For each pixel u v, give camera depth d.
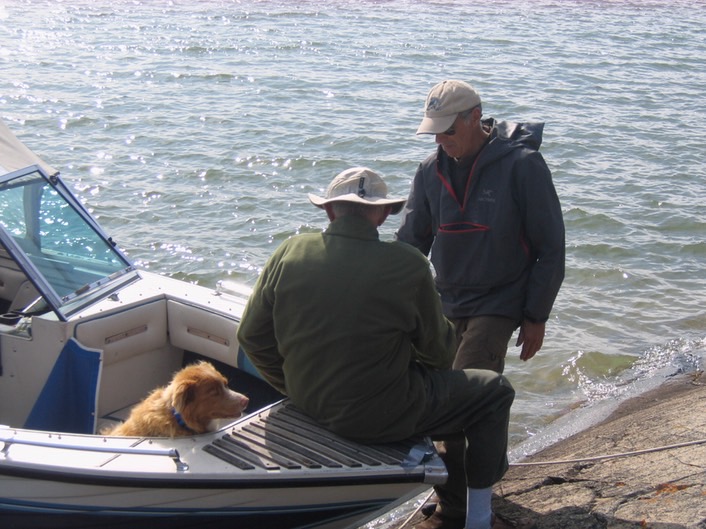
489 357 4.43
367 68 20.11
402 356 3.57
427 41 24.02
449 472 4.23
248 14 28.23
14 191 4.85
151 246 9.71
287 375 3.69
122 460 3.49
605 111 16.89
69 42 22.25
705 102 18.03
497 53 22.69
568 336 8.05
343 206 3.56
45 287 4.50
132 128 14.30
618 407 6.62
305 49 22.25
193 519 3.56
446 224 4.47
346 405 3.53
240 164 12.61
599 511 4.28
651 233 10.68
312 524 3.69
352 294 3.46
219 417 3.73
